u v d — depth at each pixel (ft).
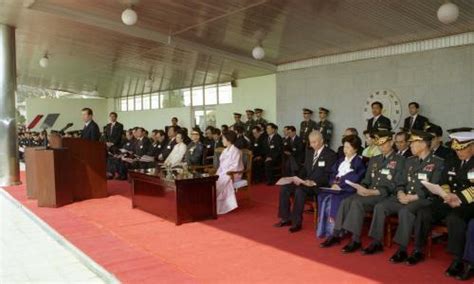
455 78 23.22
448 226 11.67
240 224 17.62
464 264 11.49
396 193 14.03
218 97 43.65
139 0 22.38
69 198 22.35
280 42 27.89
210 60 33.91
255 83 38.22
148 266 12.63
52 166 21.31
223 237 15.71
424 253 13.07
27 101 62.90
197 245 14.75
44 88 65.92
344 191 14.94
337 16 21.76
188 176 18.63
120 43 32.37
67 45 34.76
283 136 33.58
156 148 31.60
